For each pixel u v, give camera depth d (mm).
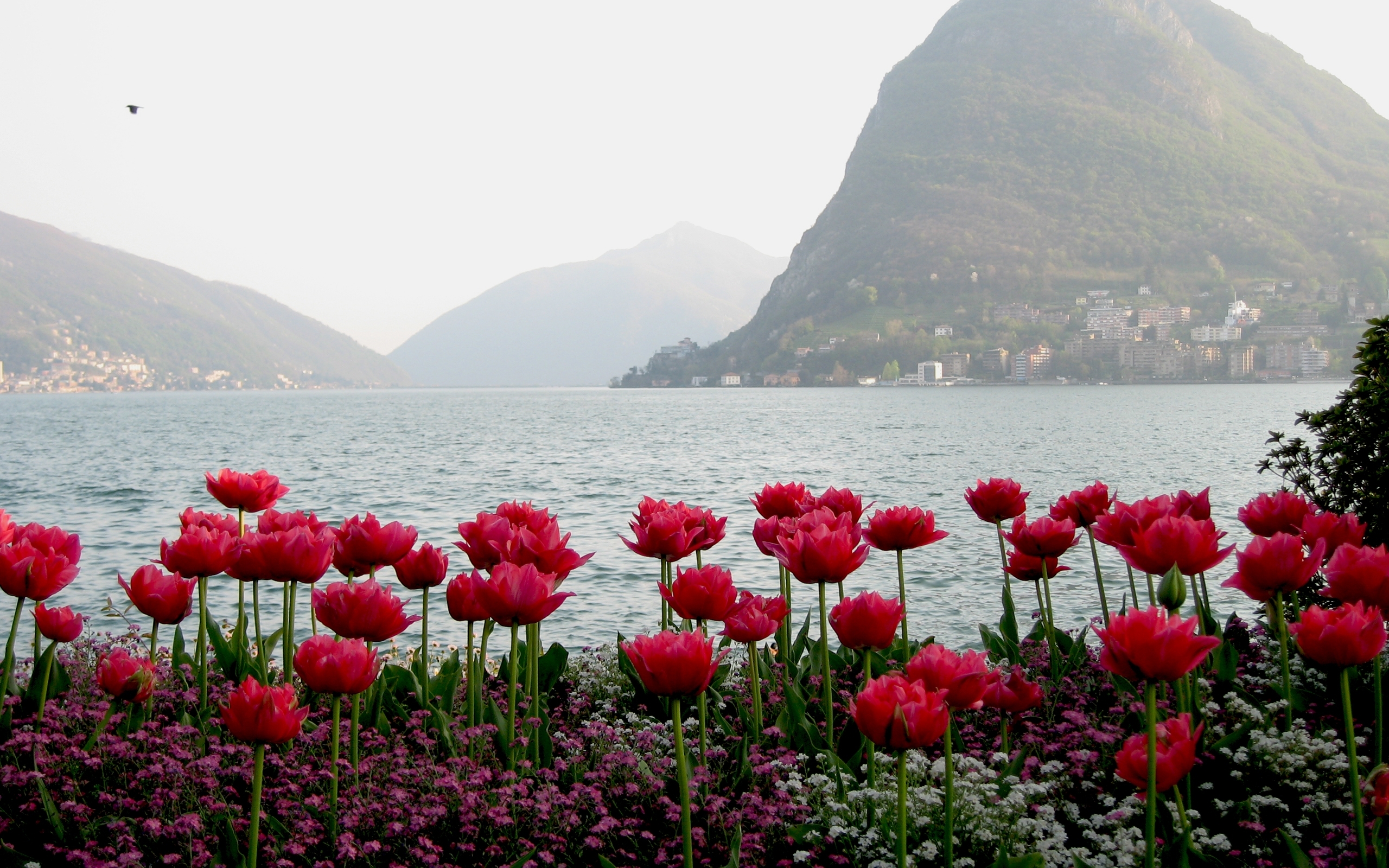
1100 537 5598
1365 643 3605
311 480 42781
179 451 65375
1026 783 4234
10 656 4961
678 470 45688
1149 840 3342
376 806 4023
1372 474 7141
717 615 4762
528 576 4383
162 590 5113
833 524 5242
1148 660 3227
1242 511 5738
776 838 4195
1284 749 4426
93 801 4348
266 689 3557
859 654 6570
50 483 42562
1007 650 6457
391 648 8844
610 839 4176
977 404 164250
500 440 74500
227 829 3881
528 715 5023
